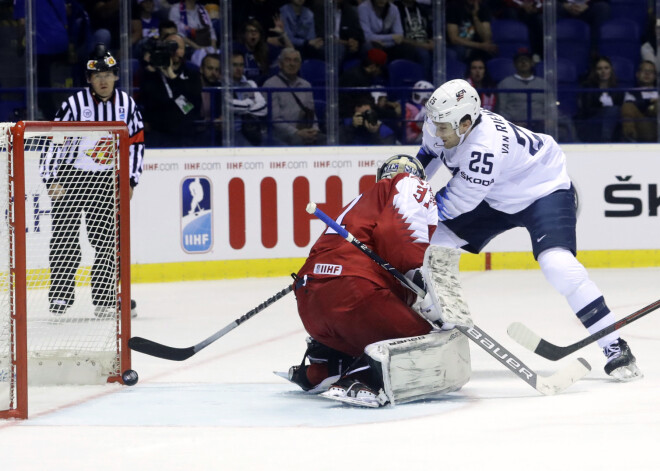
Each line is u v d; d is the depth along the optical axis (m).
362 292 9.30
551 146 11.68
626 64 25.19
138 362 12.41
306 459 7.39
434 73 23.97
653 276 21.27
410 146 22.28
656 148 22.88
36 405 9.74
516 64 24.52
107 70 16.16
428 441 7.91
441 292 9.38
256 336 14.44
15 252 9.02
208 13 22.72
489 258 22.62
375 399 9.17
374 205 9.72
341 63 23.92
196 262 21.28
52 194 13.94
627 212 22.83
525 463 7.20
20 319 9.02
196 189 21.19
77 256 13.38
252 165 21.55
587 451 7.52
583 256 22.72
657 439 7.87
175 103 22.17
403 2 24.11
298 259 21.92
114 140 10.95
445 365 9.58
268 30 23.30
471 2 24.59
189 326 15.40
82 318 12.66
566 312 16.44
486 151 11.06
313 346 10.10
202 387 10.70
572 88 25.23
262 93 23.12
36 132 10.20
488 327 14.96
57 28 22.45
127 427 8.64
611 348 10.87
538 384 9.88
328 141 23.34
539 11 25.06
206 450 7.73
